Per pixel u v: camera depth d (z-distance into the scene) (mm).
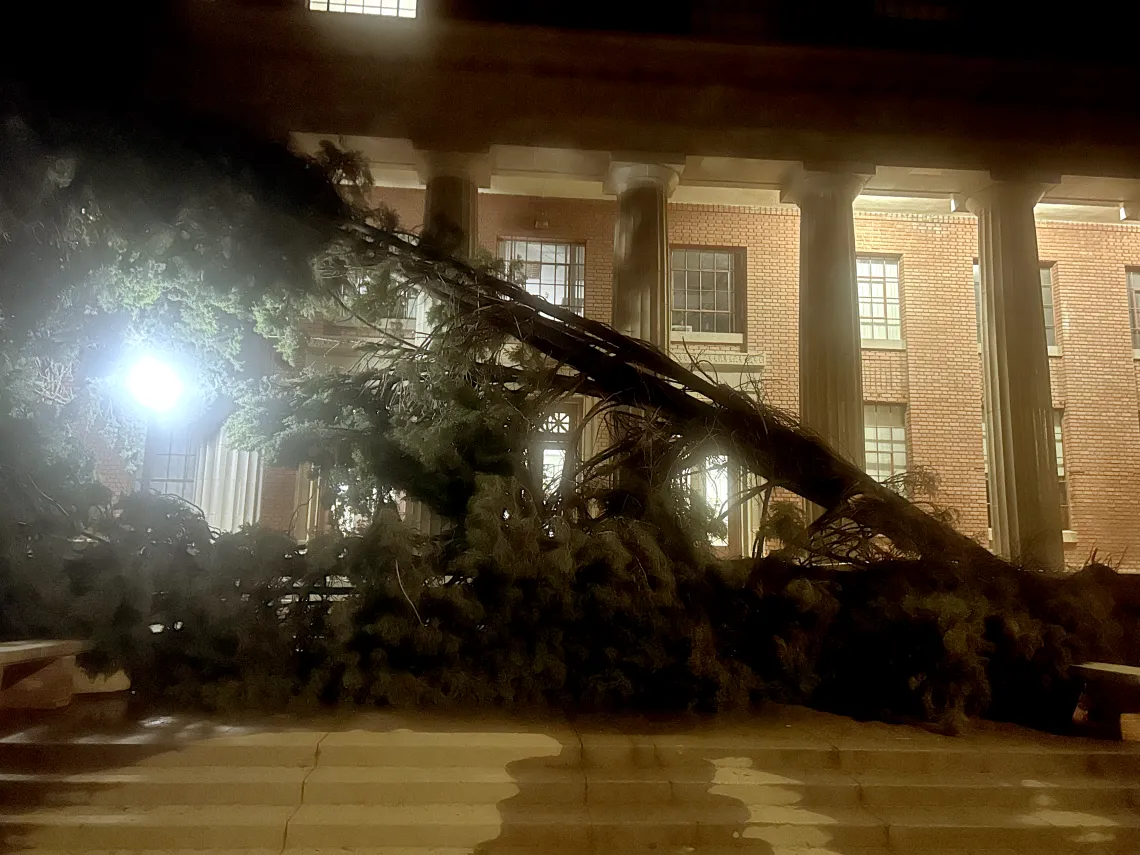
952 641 6602
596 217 15922
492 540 6668
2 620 6633
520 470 7672
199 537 7004
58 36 7574
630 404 8430
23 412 6918
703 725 6621
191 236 7203
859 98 12938
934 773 5832
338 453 8211
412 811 5078
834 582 7664
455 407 7594
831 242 12641
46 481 6848
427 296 8992
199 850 4754
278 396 8500
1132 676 6391
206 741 5605
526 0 13242
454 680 6840
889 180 13391
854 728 6684
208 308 7918
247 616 6805
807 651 7418
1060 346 16750
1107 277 16984
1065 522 16266
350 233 8078
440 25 12242
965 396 16125
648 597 6754
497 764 5625
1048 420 12195
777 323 15969
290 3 12461
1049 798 5523
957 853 5004
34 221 6875
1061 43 13609
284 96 12336
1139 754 5949
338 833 4832
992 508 12469
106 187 7145
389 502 8172
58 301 7180
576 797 5289
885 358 16219
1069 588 7547
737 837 5004
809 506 10742
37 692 6625
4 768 5398
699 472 8359
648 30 13320
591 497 8008
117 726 6023
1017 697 7418
